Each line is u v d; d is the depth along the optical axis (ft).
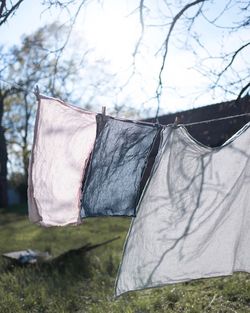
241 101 20.40
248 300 22.77
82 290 27.58
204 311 22.08
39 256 33.83
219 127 31.35
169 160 15.80
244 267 15.75
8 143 100.68
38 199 17.13
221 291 24.07
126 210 15.99
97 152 16.26
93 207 16.28
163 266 15.84
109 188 16.16
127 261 15.75
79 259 32.86
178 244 15.81
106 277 29.66
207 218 15.78
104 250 36.94
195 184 15.81
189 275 15.84
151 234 15.89
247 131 15.48
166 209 15.88
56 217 17.02
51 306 24.95
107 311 23.34
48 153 17.02
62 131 16.89
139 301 24.09
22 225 57.36
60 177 16.94
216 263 15.79
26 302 25.31
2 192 87.04
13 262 33.01
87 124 16.57
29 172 17.01
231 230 15.74
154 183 15.85
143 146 16.02
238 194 15.65
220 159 15.72
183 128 15.79
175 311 22.62
